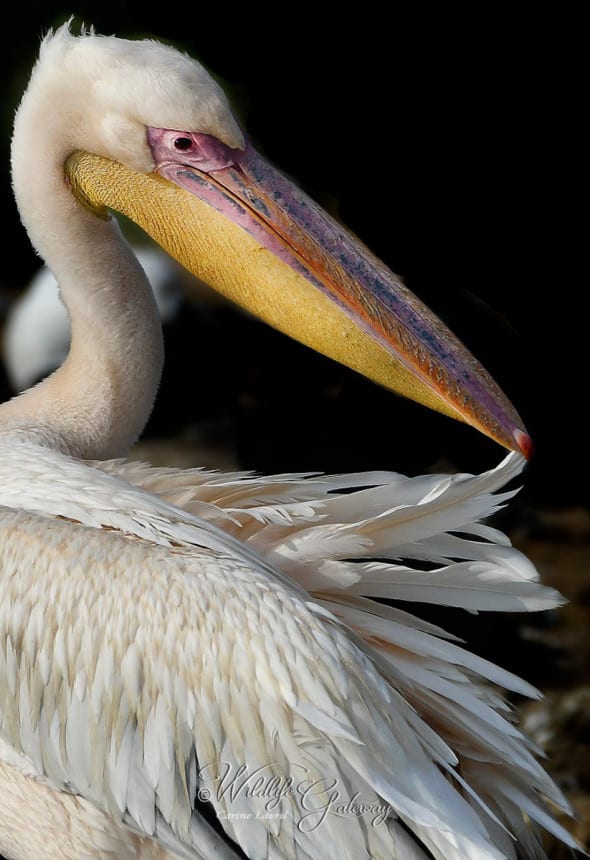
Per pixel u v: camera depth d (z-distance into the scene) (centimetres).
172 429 1619
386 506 577
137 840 551
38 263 2192
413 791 490
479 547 583
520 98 862
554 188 884
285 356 1037
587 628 1140
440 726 538
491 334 965
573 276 912
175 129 631
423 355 611
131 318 666
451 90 867
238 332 1123
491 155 885
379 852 495
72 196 660
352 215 948
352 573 549
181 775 506
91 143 646
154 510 548
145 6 909
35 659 529
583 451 1012
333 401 1002
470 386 605
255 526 577
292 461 1030
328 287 625
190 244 647
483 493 565
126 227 1870
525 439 596
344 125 905
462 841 483
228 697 502
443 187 905
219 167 638
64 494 558
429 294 968
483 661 546
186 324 1584
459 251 932
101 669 516
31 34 1988
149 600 514
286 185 640
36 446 604
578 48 834
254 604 507
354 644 516
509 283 934
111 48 636
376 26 848
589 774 930
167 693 508
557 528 1319
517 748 523
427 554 581
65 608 524
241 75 919
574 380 963
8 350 1708
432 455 968
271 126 937
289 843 500
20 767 551
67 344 1658
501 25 834
